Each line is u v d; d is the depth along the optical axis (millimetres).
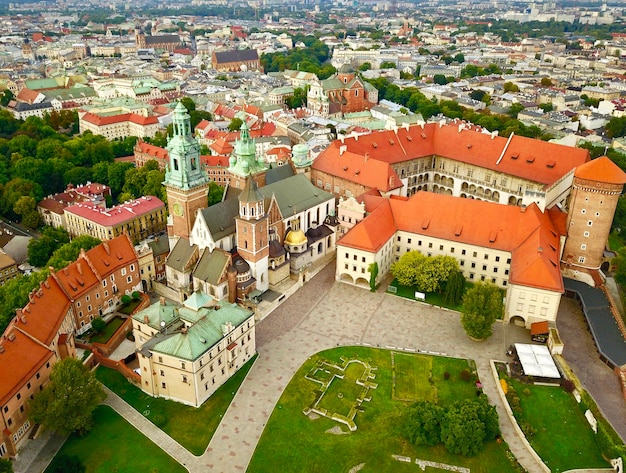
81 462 103438
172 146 156875
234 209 163375
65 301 132750
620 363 126938
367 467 103375
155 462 103938
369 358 131875
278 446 107625
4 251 189000
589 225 156250
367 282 161500
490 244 156125
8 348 107438
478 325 132875
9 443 102438
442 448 107500
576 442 108688
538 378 123500
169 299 160875
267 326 143875
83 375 109375
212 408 116625
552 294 136000
